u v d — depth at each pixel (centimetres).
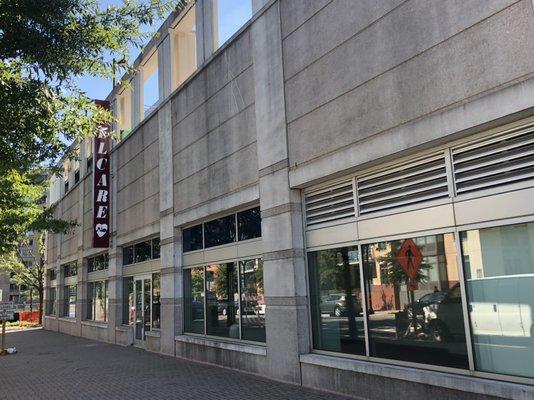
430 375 666
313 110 896
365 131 784
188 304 1391
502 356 612
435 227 698
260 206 1023
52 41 711
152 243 1655
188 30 1553
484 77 616
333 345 874
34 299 7450
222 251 1217
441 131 662
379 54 766
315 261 927
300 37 938
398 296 754
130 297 1867
